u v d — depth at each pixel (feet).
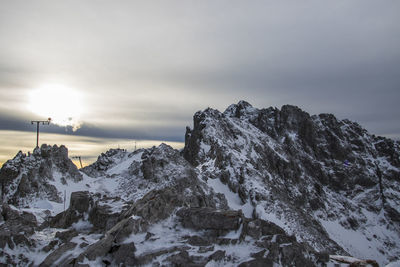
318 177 639.35
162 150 358.02
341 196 607.78
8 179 287.07
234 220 114.83
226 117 598.34
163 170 332.19
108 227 133.90
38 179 288.10
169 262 99.45
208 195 327.47
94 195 156.25
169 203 125.90
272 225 117.29
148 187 310.04
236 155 450.71
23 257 109.29
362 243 499.92
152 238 109.09
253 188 376.27
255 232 112.27
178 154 369.71
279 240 111.45
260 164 509.76
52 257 104.58
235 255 104.37
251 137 578.66
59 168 318.45
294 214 377.71
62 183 305.12
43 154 313.12
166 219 120.57
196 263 99.19
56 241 116.67
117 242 107.04
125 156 535.60
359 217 566.36
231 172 407.03
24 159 301.63
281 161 559.38
